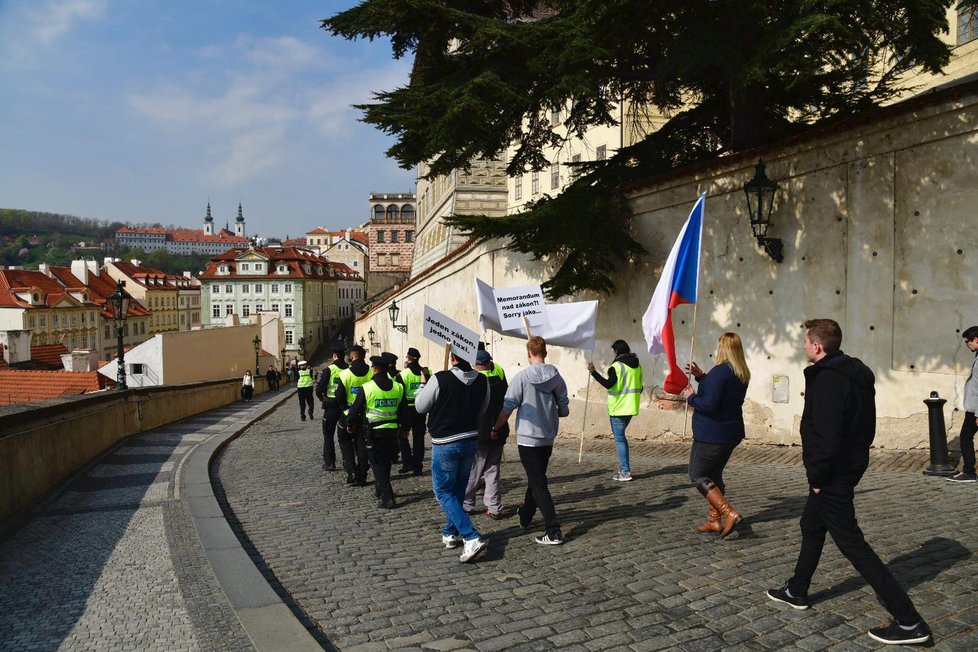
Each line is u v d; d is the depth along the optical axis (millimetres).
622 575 5105
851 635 3957
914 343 9008
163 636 4324
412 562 5730
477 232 12477
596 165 13812
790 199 10273
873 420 4027
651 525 6430
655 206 12266
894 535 5570
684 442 12258
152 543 6445
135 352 33312
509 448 13500
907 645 3766
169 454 12914
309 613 4664
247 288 103312
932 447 7938
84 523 7289
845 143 9594
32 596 5098
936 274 8773
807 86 11609
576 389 14320
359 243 143625
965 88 8320
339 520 7379
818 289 9992
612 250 11867
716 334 11422
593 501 7602
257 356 49156
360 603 4816
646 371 12773
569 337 9125
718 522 5984
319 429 19000
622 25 9859
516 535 6383
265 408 28359
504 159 37688
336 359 10859
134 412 16984
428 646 4074
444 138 10297
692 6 9664
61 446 10219
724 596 4598
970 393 7328
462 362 5992
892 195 9156
